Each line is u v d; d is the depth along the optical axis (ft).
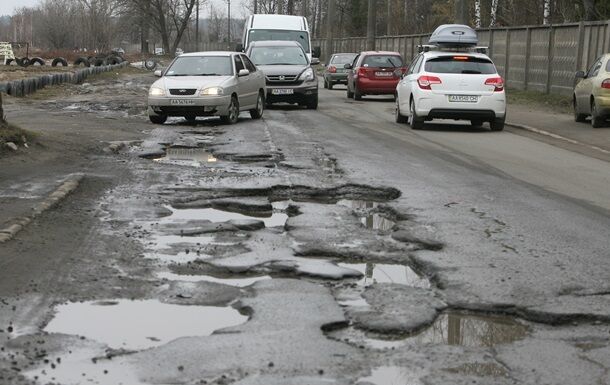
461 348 15.16
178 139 48.34
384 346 15.28
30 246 21.84
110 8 254.68
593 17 97.66
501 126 57.52
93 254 21.42
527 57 95.91
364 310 17.25
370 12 152.35
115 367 13.97
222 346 14.96
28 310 16.83
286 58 77.61
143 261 20.97
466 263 21.16
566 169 39.04
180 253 21.90
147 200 29.07
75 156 38.45
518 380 13.66
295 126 57.98
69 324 16.16
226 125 57.93
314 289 18.80
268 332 15.75
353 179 34.09
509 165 39.96
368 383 13.41
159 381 13.39
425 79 56.18
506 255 22.08
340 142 48.06
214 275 20.12
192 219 26.27
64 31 245.45
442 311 17.57
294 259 21.54
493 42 106.63
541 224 26.18
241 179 33.47
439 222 26.23
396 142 48.96
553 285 19.22
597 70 59.67
